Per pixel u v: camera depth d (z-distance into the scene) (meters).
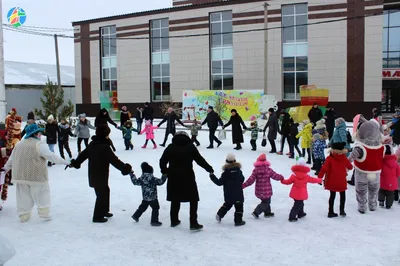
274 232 6.89
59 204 8.66
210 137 17.08
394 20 37.84
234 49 34.03
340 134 10.77
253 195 9.35
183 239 6.55
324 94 27.39
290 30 32.19
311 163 13.27
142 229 7.05
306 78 31.95
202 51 35.44
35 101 41.12
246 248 6.15
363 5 29.92
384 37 38.31
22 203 7.33
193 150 7.03
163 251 6.03
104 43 40.41
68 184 10.60
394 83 40.22
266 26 29.16
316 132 11.53
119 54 39.38
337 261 5.65
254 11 33.09
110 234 6.77
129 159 14.43
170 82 36.97
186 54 36.12
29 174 7.24
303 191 7.49
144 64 38.22
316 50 31.34
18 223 7.32
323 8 30.95
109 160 7.35
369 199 8.23
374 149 7.91
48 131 13.48
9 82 40.31
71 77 49.03
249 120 28.69
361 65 30.25
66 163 7.50
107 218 7.66
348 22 30.38
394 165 8.34
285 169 12.48
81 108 41.72
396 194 9.03
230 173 7.19
